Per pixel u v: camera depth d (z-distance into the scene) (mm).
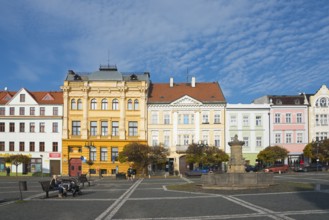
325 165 74625
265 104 78875
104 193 33094
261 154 72812
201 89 82500
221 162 70438
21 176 70250
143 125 77688
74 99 78188
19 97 77875
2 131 77312
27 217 19234
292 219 17422
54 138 77125
